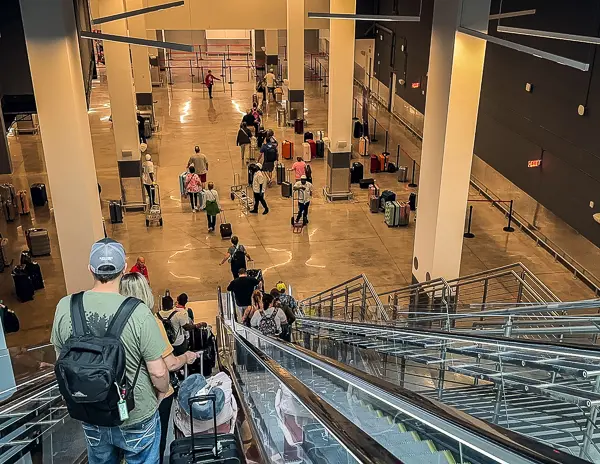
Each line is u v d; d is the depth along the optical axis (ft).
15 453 12.41
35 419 13.76
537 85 49.34
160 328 10.73
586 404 13.70
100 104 104.73
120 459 11.16
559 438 13.58
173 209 63.57
